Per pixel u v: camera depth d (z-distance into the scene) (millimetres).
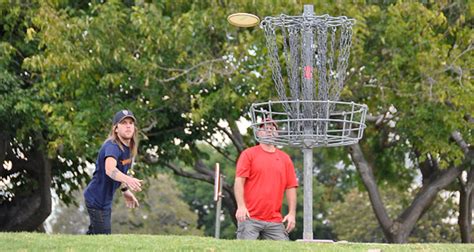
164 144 54969
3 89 48125
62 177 60000
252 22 27750
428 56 47406
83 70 46531
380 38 47781
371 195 57125
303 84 21859
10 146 56062
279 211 26984
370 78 50500
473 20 53562
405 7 47625
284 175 27000
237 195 26625
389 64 48969
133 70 46531
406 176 69250
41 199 55781
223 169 122875
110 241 20547
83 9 52156
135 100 50438
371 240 133375
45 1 46594
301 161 130750
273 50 23047
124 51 46500
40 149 51938
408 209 58281
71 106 47594
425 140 50656
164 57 47938
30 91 48531
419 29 48219
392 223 57531
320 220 138125
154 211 144625
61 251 18938
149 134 53094
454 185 66000
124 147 23094
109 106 48469
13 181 58000
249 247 19781
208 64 46188
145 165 53219
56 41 45500
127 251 18969
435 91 47938
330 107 22375
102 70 48688
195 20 46375
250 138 58625
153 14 45938
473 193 64375
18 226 57312
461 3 51062
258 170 26562
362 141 62531
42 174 55031
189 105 50062
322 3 46156
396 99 49750
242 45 45656
